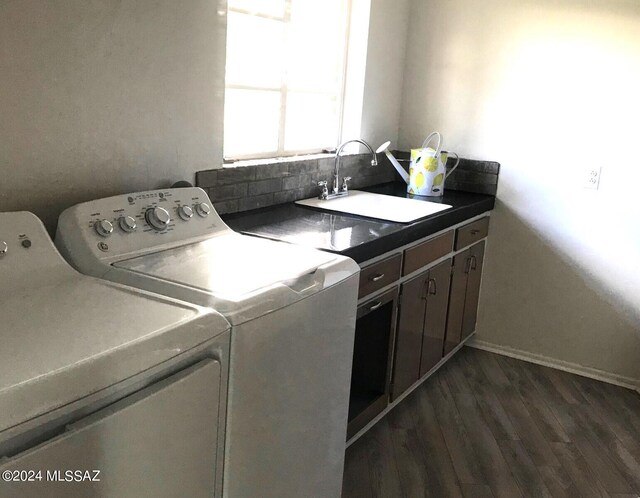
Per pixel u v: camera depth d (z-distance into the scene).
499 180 3.51
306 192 2.95
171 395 1.24
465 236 3.23
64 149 1.79
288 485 1.71
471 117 3.52
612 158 3.24
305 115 3.09
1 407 0.96
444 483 2.46
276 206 2.74
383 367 2.65
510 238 3.54
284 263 1.75
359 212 2.79
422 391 3.18
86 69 1.81
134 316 1.32
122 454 1.15
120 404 1.14
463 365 3.51
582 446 2.77
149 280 1.55
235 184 2.49
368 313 2.46
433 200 3.24
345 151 3.36
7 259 1.45
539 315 3.55
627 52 3.13
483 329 3.72
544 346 3.57
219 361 1.37
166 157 2.14
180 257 1.75
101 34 1.84
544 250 3.48
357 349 2.67
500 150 3.48
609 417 3.04
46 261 1.52
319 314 1.70
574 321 3.48
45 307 1.34
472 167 3.56
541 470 2.58
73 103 1.80
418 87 3.63
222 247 1.88
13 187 1.68
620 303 3.36
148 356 1.20
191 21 2.15
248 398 1.47
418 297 2.80
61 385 1.04
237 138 2.67
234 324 1.40
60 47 1.73
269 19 2.71
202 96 2.25
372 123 3.43
